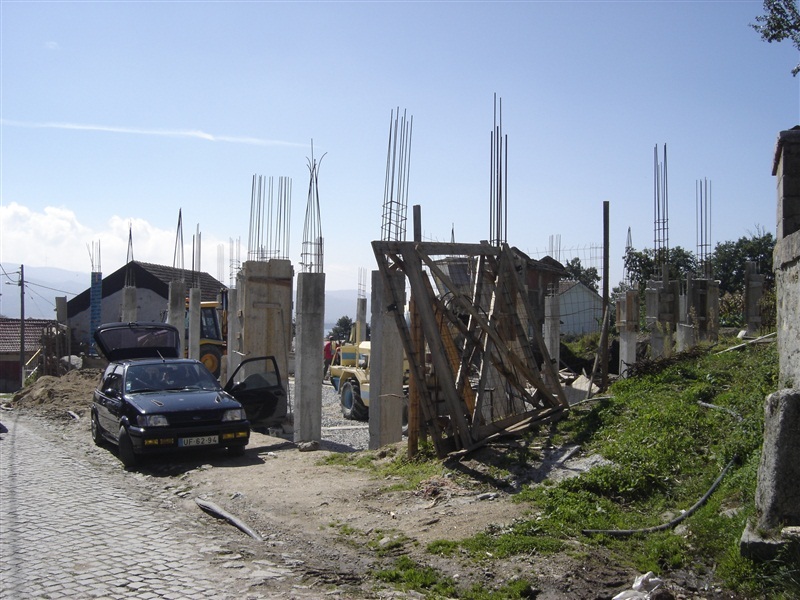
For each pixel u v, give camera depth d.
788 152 7.75
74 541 7.20
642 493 7.51
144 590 5.79
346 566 6.39
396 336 13.13
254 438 14.52
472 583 5.81
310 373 14.35
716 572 5.70
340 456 11.45
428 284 10.20
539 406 10.71
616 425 9.33
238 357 18.69
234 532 7.66
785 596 5.16
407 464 9.95
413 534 7.04
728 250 34.03
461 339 11.05
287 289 16.31
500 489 8.22
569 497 7.44
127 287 24.75
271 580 6.03
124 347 15.16
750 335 14.33
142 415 11.47
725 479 7.09
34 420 17.66
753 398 8.77
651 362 11.49
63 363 30.81
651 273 26.80
